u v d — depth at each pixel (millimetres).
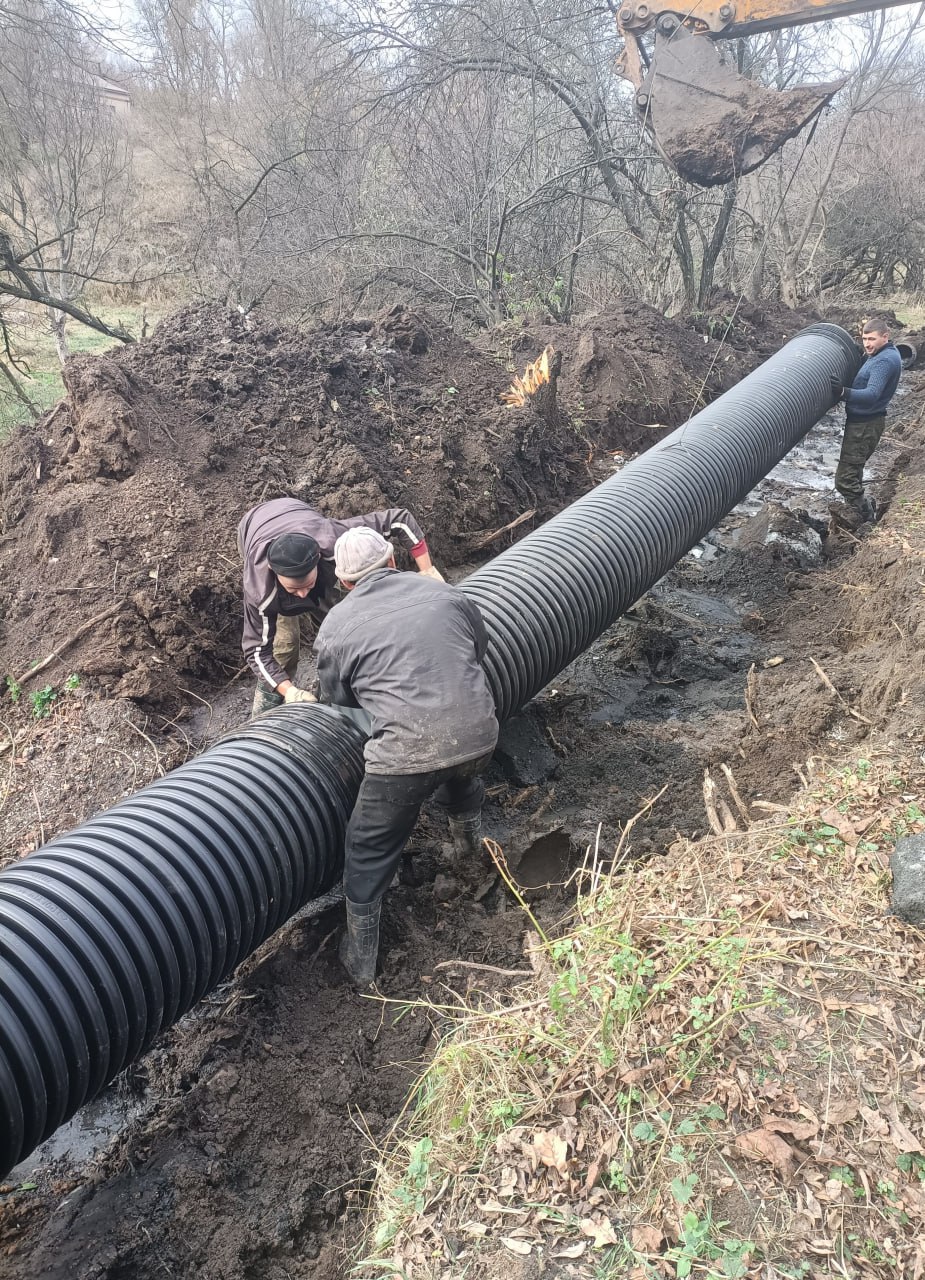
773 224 15719
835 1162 2342
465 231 12852
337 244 13523
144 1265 2789
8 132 11188
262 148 15914
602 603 5305
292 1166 3068
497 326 10727
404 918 4000
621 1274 2174
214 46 18953
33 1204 2945
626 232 13523
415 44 12430
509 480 7555
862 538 7230
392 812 3352
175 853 3082
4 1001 2533
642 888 3445
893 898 3076
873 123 19438
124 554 5531
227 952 3150
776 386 7980
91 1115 3230
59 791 4422
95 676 4992
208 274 14422
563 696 5500
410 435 7250
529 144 12047
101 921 2811
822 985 2834
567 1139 2502
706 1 7758
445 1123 2764
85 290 15477
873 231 19109
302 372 7043
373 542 3479
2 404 10320
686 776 4805
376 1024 3547
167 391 6543
